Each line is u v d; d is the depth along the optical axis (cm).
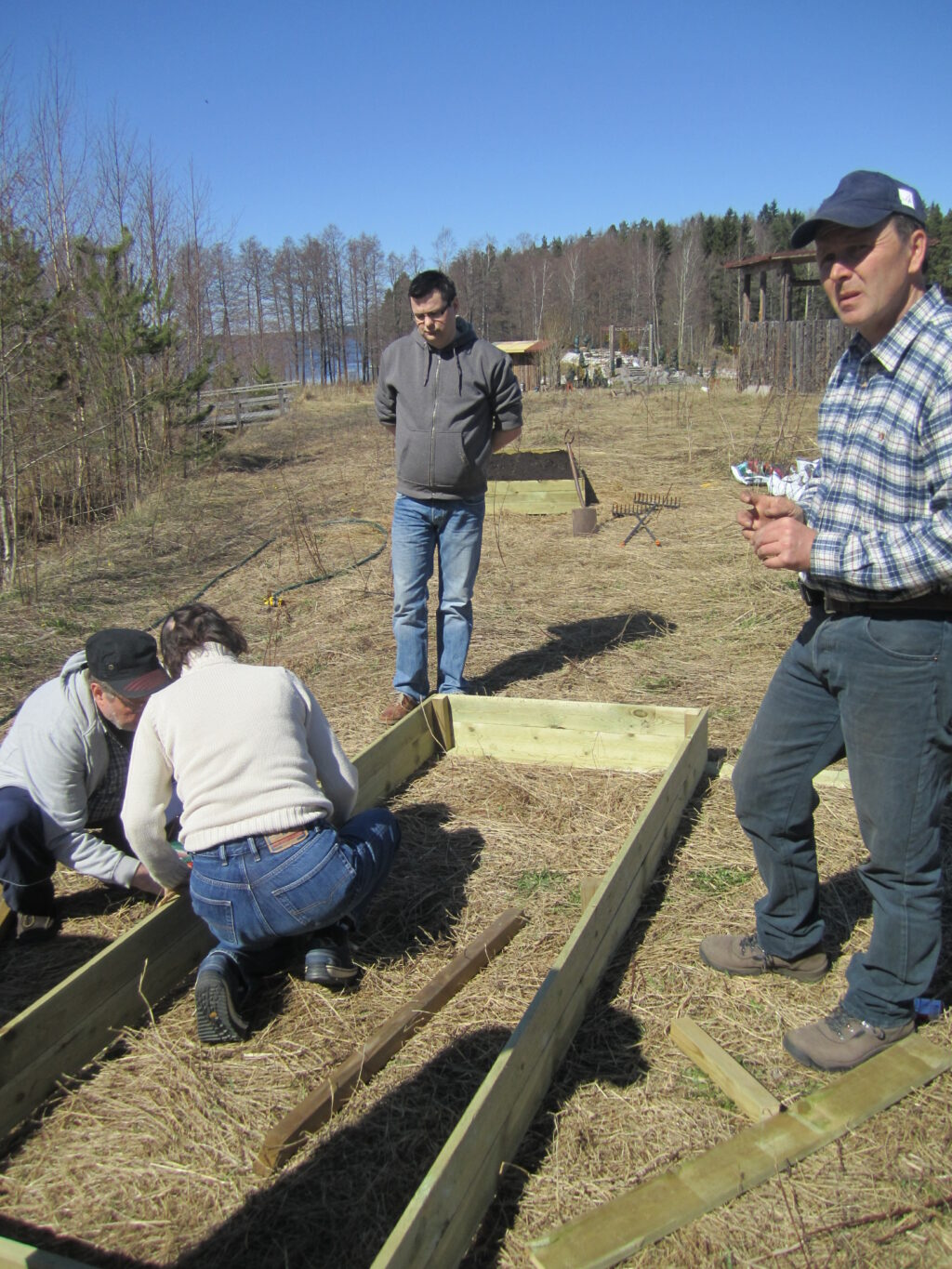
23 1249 195
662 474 1164
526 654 564
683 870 337
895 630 215
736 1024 262
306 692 290
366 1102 242
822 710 243
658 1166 219
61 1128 241
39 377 1102
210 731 267
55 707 305
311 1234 209
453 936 311
